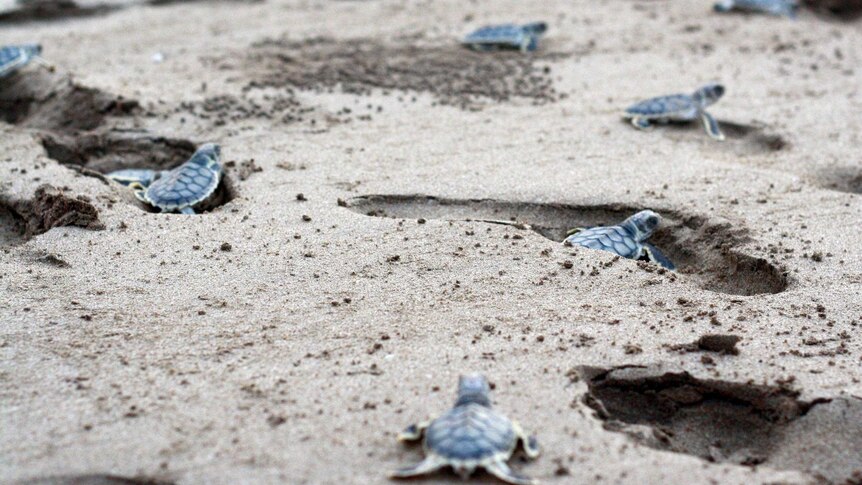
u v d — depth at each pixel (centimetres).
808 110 242
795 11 293
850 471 190
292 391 193
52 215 212
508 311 201
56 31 271
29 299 202
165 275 205
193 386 193
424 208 218
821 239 212
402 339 198
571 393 193
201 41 264
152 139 231
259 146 229
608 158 227
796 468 191
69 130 236
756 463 192
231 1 294
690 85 250
